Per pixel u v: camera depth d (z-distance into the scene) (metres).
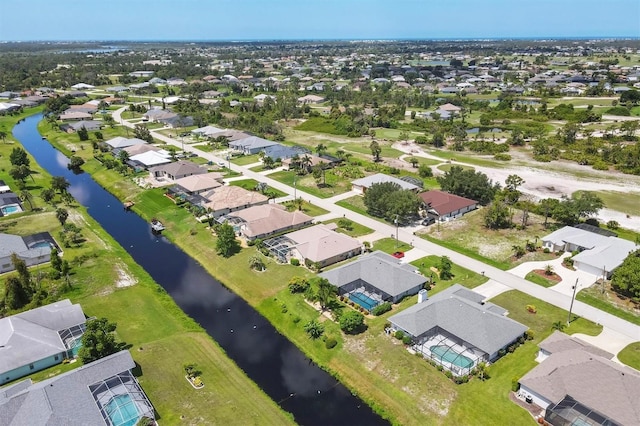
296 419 49.12
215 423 47.34
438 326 59.81
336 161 137.50
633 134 164.25
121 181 124.50
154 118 199.62
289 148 149.38
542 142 152.00
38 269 77.62
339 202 108.25
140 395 49.19
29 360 53.78
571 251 82.56
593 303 66.94
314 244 80.00
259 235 87.69
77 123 187.25
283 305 68.00
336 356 57.75
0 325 58.41
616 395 45.19
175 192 113.31
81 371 49.88
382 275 70.19
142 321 64.69
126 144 152.62
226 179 123.94
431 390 51.34
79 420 44.22
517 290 70.75
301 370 56.53
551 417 45.66
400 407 49.97
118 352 53.97
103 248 85.88
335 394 52.69
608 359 52.09
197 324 65.44
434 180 122.19
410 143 165.88
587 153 144.25
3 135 164.50
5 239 80.94
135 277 76.62
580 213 91.25
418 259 80.56
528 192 112.94
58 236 90.19
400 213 92.25
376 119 196.00
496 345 55.38
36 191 116.62
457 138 162.12
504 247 85.06
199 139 171.25
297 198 110.19
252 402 50.75
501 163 138.50
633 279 66.00
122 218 103.62
